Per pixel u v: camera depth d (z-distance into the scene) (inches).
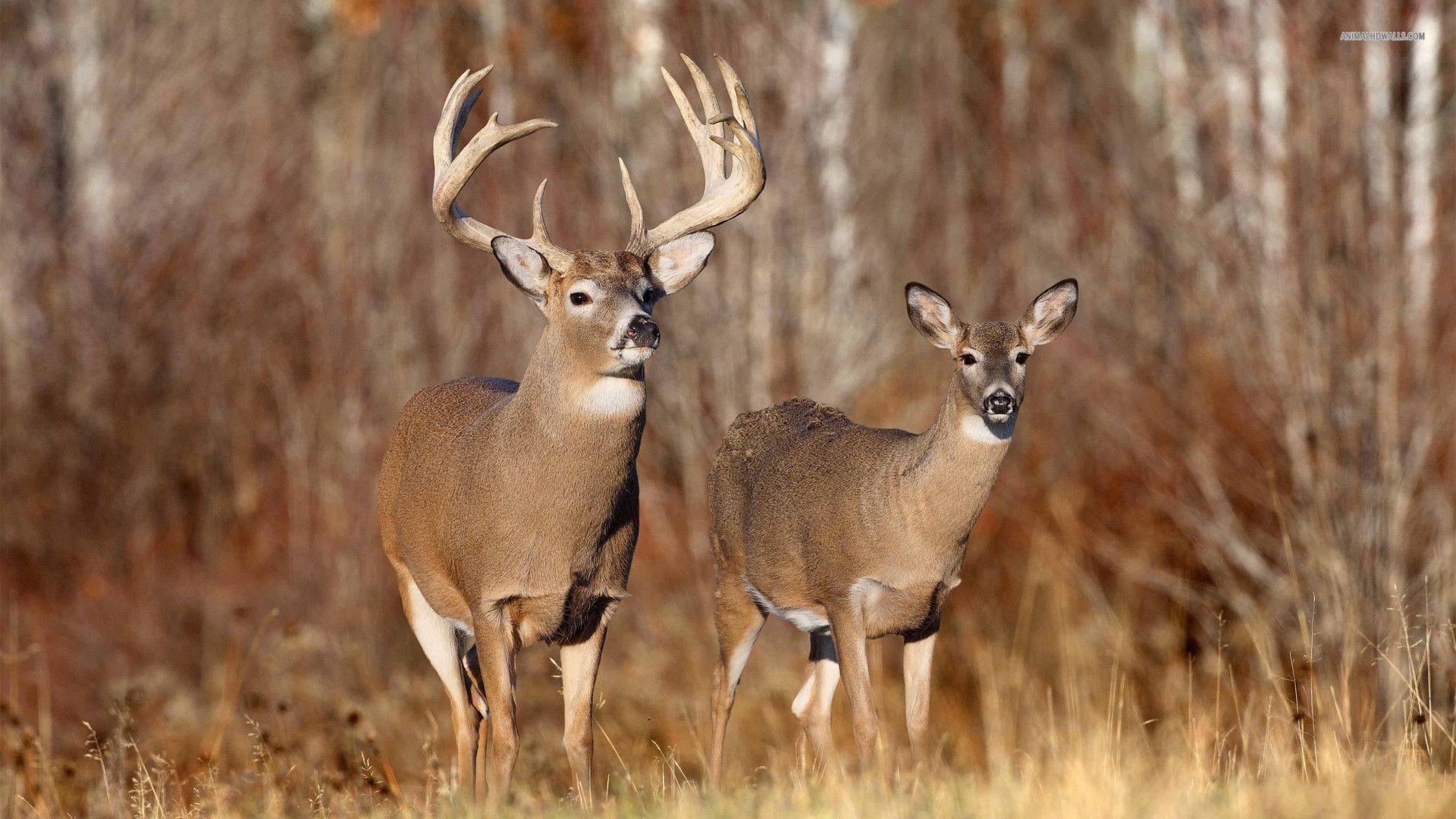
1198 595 938.7
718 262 1093.8
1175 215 1051.3
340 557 1066.1
